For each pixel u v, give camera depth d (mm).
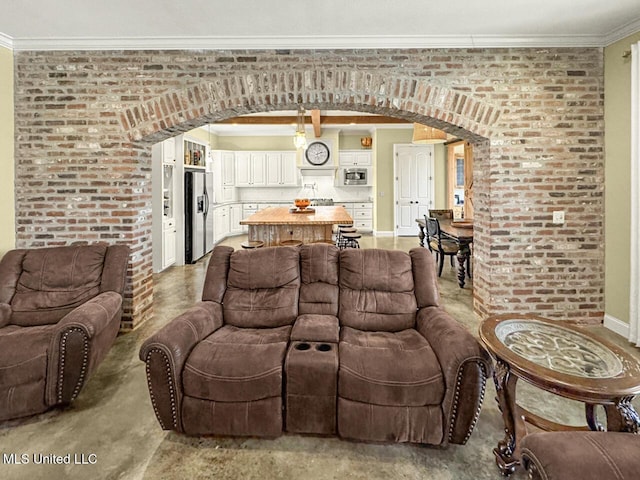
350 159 9523
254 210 9633
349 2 2682
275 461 1764
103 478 1652
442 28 3113
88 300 2680
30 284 2736
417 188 8969
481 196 3557
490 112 3318
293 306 2477
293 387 1865
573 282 3400
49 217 3361
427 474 1685
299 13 2846
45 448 1846
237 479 1652
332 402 1859
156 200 5488
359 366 1850
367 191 9742
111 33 3154
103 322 2322
